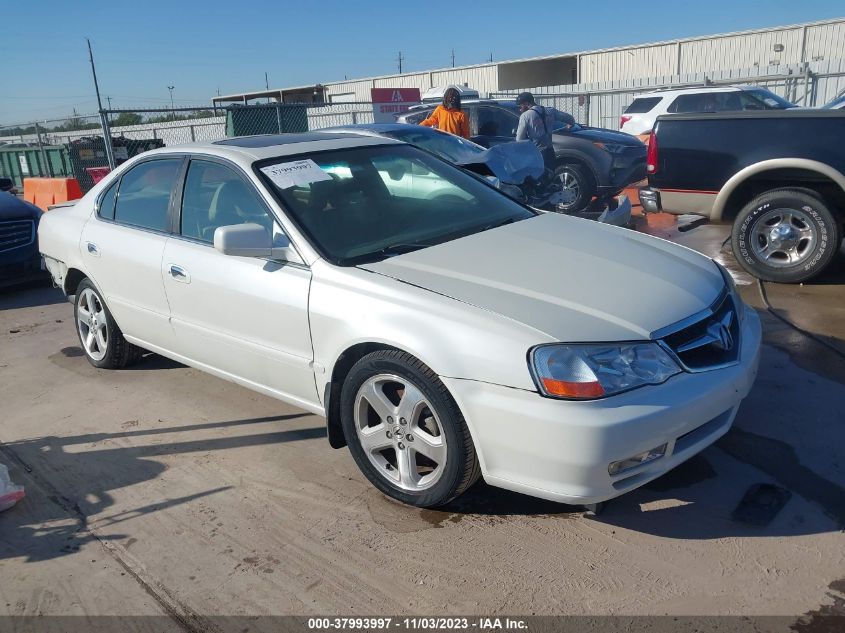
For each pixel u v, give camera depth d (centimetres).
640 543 298
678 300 307
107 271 477
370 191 408
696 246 778
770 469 342
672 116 642
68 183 1312
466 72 3656
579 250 354
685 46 3050
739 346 317
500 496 339
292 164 399
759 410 396
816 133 581
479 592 277
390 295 317
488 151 795
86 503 361
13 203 809
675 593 268
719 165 623
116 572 305
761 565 279
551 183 964
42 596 294
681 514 314
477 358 286
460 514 327
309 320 345
